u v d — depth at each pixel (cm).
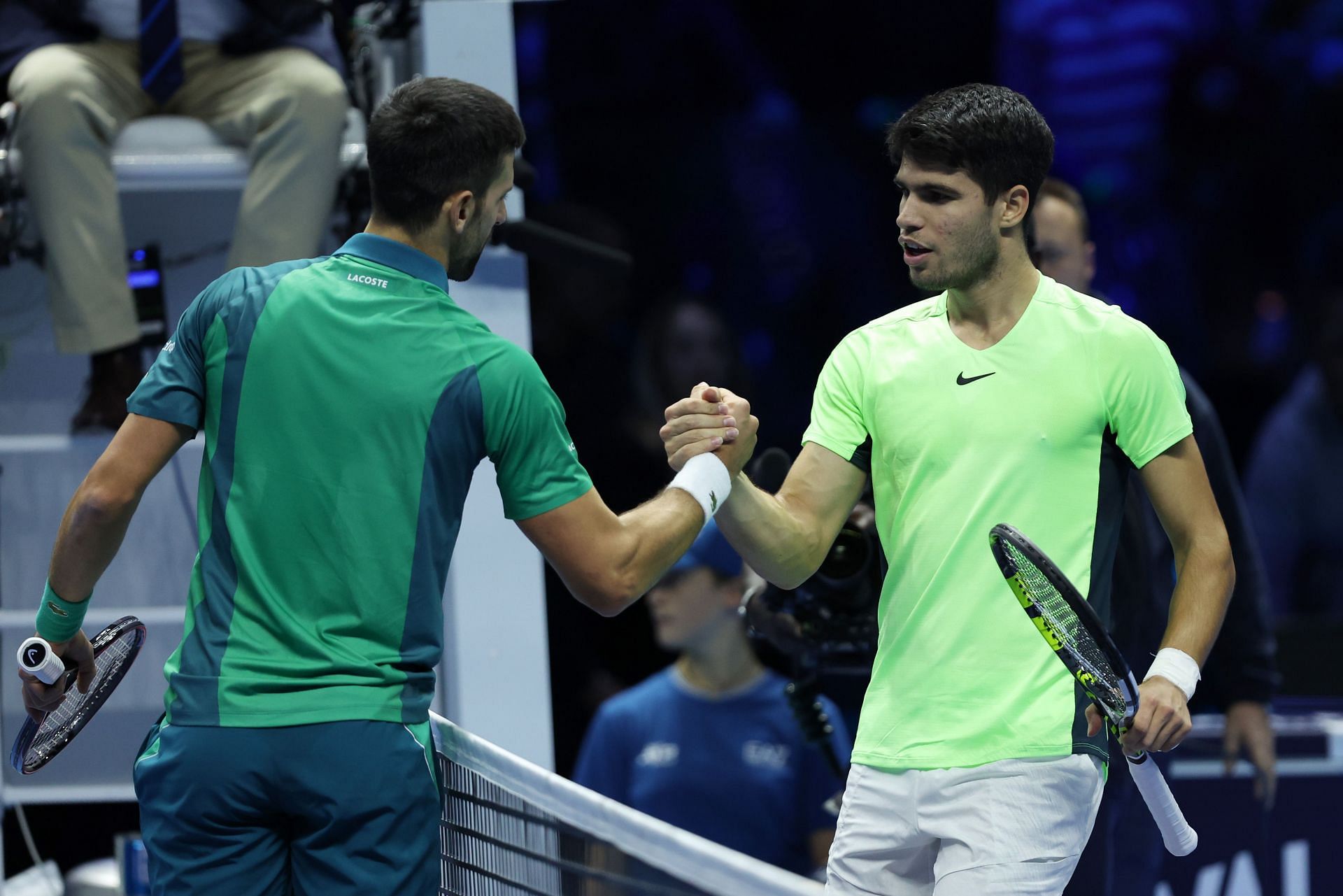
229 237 1507
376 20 1461
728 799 1430
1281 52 2672
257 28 1352
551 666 2064
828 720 1209
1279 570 2464
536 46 2486
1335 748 1398
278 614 758
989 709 838
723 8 2552
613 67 2514
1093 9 2683
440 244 809
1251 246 2703
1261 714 1326
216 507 778
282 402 769
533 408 784
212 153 1360
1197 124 2702
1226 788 1373
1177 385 862
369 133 807
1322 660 1681
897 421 877
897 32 2633
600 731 1490
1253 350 2691
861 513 1052
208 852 763
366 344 773
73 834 1652
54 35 1347
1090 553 850
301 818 759
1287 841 1388
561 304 2245
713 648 1461
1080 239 1232
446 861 870
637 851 695
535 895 777
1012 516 848
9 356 1475
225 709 751
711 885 647
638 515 826
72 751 1462
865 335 912
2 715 1459
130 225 1493
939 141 844
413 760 763
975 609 847
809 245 2538
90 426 1367
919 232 858
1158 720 798
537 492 787
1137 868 1253
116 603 1489
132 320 1333
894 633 873
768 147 2547
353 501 762
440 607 788
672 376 2175
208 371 786
